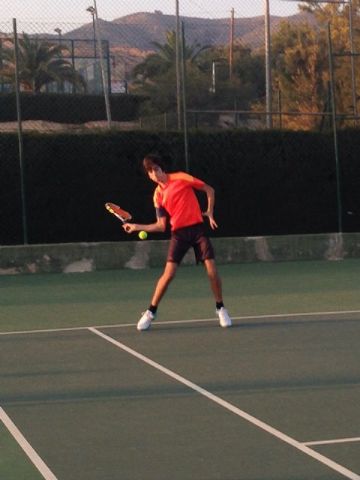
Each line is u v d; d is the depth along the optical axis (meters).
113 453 8.50
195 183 14.45
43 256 21.72
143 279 20.56
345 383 11.01
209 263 14.59
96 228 24.56
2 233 23.89
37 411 10.02
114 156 24.62
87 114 41.03
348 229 26.19
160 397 10.49
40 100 37.19
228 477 7.79
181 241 14.48
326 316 15.65
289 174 25.77
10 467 8.14
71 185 24.38
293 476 7.77
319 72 39.62
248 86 50.44
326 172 26.02
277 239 22.89
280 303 17.08
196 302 17.41
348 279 20.00
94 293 18.83
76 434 9.12
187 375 11.55
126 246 22.09
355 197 26.17
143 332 14.53
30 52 55.28
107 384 11.17
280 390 10.71
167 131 24.97
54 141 24.20
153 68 55.34
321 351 12.85
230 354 12.73
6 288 19.73
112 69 63.72
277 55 48.97
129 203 24.78
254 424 9.34
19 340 14.12
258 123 36.66
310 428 9.16
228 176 25.34
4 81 38.97
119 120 44.22
